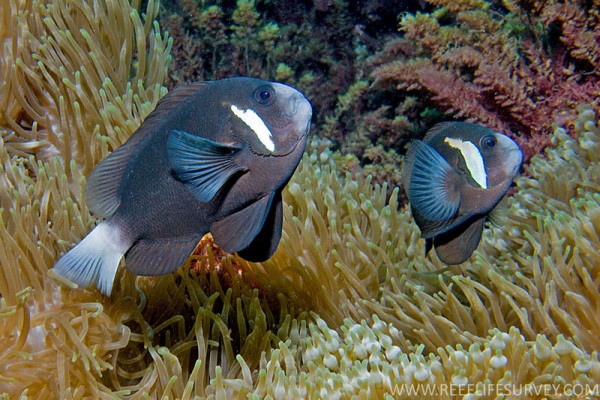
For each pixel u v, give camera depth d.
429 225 0.37
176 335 0.44
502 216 0.38
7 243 0.39
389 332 0.43
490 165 0.34
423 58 0.77
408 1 0.90
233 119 0.31
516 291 0.42
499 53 0.68
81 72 0.50
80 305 0.39
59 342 0.38
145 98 0.51
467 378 0.37
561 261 0.42
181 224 0.33
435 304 0.45
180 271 0.44
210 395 0.39
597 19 0.60
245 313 0.45
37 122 0.49
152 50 0.57
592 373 0.36
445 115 0.81
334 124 0.93
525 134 0.68
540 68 0.65
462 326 0.43
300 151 0.31
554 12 0.61
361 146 0.88
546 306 0.41
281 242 0.46
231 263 0.47
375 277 0.47
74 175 0.46
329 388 0.37
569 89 0.64
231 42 0.95
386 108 0.85
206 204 0.32
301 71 0.97
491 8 0.77
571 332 0.40
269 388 0.38
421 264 0.50
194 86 0.33
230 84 0.32
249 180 0.32
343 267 0.46
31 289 0.40
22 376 0.38
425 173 0.35
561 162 0.53
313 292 0.46
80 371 0.39
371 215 0.50
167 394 0.38
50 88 0.50
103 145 0.47
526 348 0.38
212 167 0.31
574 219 0.43
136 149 0.32
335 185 0.53
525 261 0.45
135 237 0.33
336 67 0.95
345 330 0.42
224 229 0.33
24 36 0.49
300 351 0.42
